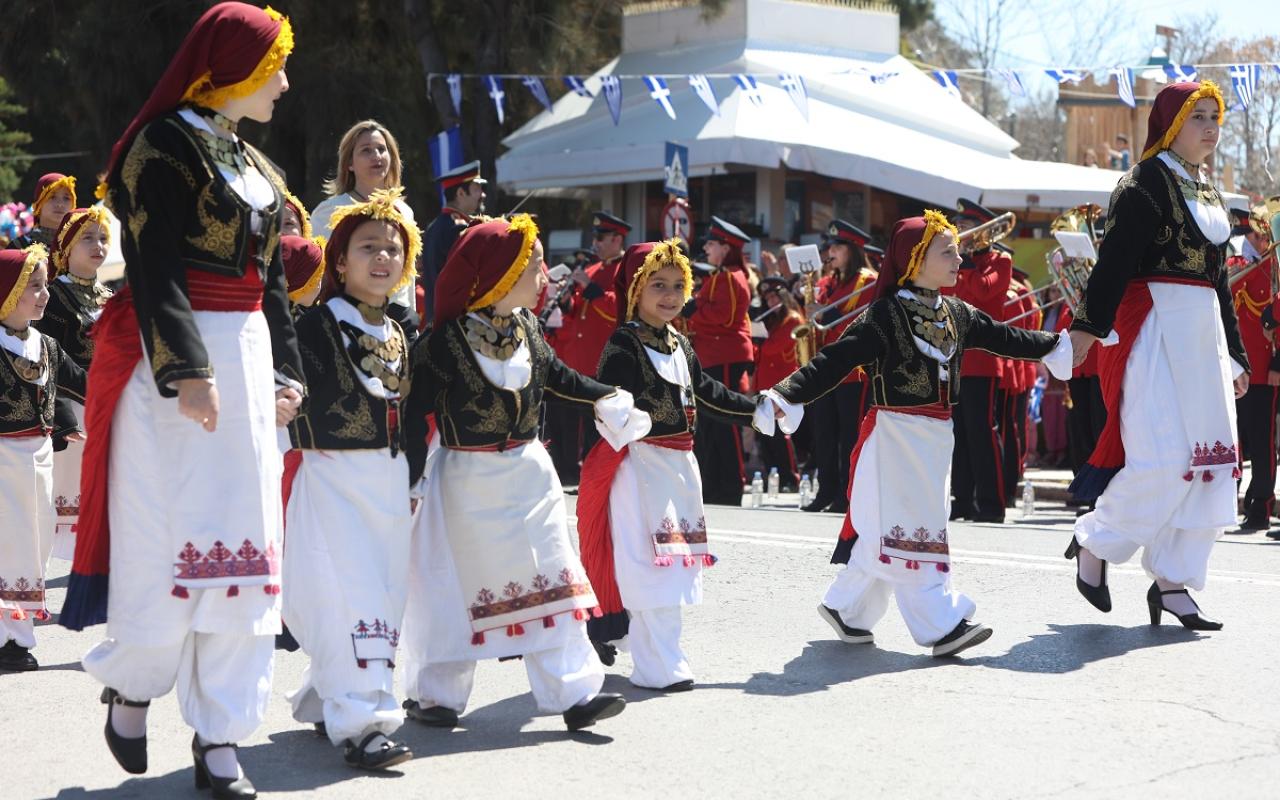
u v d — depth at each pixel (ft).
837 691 19.83
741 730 17.95
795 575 28.68
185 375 14.19
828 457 40.68
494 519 17.79
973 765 16.26
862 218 68.59
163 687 15.34
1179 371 23.30
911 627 21.79
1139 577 28.04
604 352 20.94
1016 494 41.63
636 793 15.46
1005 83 50.65
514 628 17.71
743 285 43.24
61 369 24.14
